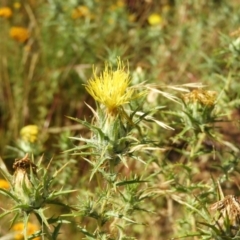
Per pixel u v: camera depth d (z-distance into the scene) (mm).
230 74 554
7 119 819
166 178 500
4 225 601
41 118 818
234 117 651
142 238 618
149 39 901
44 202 368
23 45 894
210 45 865
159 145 487
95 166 369
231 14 896
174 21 963
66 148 554
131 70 718
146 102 520
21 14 966
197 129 456
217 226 374
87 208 393
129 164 599
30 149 553
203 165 618
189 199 470
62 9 860
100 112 379
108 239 400
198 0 949
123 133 378
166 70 810
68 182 555
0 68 868
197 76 806
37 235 376
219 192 393
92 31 917
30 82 844
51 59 895
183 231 497
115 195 468
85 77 847
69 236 605
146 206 574
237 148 547
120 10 923
